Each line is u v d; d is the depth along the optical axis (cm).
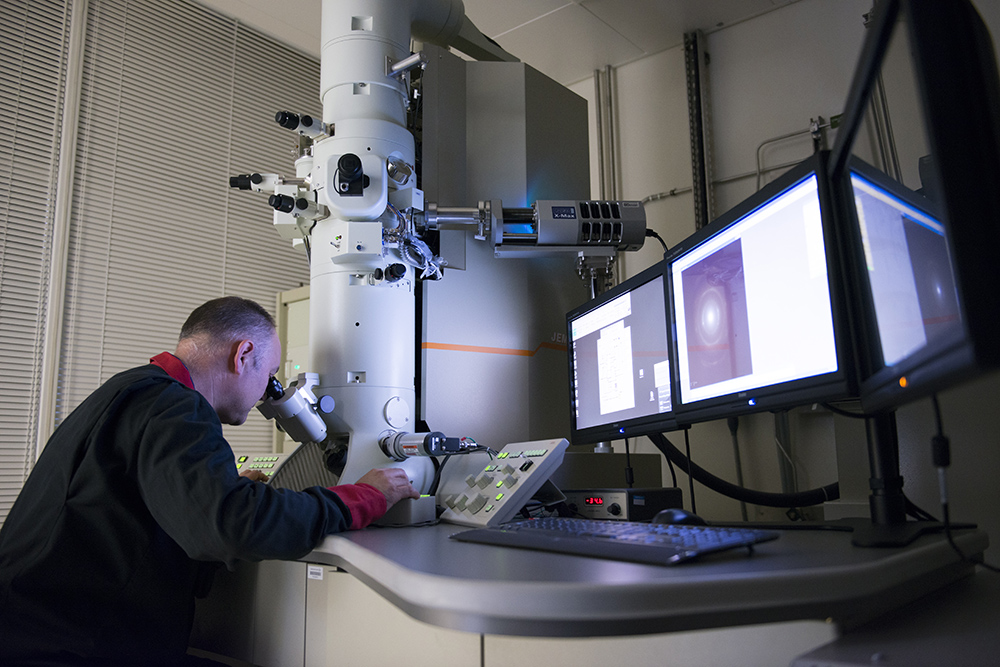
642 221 169
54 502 98
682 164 280
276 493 92
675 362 127
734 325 109
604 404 159
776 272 98
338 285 137
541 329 183
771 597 54
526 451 121
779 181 97
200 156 298
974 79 47
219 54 309
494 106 185
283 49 334
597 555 69
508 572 60
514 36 285
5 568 95
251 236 312
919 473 134
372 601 87
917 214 57
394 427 134
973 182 46
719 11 266
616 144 300
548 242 167
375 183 132
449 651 75
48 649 92
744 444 238
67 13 265
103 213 266
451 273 167
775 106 259
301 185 142
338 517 99
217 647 117
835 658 49
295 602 102
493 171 182
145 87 284
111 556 96
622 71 305
